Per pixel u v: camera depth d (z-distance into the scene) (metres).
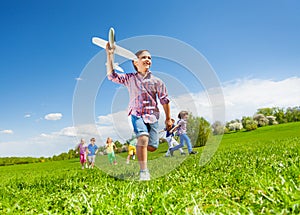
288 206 2.02
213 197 2.76
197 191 2.92
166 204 2.47
